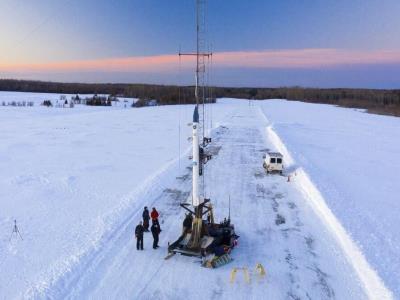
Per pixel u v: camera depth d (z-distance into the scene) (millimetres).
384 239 20453
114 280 16219
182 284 16094
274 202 26438
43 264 17219
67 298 14828
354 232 20703
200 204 19281
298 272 17172
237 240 20344
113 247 19156
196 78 19203
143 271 17016
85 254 18047
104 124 72312
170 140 52969
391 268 17188
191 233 19094
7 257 17844
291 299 15172
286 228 21984
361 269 17203
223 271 17188
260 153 44031
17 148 45438
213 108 126312
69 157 40531
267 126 71688
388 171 38250
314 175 32469
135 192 27516
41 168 35219
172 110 112438
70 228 21203
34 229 21047
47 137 54688
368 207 25734
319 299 15188
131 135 57750
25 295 14781
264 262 18062
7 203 25297
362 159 44156
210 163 38062
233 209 24922
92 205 25047
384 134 69750
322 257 18547
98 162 38156
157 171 34062
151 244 19609
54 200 25984
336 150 49500
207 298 15156
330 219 22828
